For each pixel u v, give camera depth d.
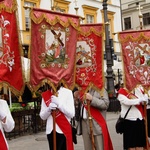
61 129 4.88
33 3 21.23
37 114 10.85
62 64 5.17
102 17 27.27
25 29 20.03
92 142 5.40
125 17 37.16
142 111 6.39
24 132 10.74
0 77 4.27
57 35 5.12
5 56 4.35
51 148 4.95
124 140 6.41
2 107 4.49
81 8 25.42
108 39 16.00
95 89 5.71
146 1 35.22
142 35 6.71
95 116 5.49
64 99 4.96
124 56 6.77
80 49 5.83
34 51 4.94
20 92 4.52
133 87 6.59
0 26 4.30
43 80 4.95
